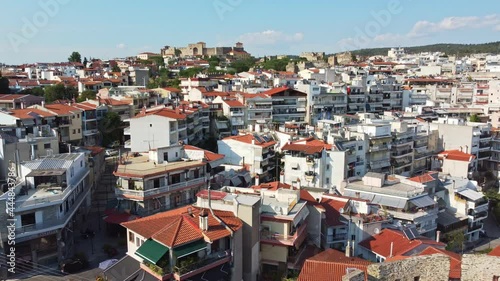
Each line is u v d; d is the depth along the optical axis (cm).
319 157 9325
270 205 5809
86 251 6531
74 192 7019
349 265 4656
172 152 8075
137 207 7038
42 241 6038
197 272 4684
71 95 15725
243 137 10644
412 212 7525
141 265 4772
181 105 12888
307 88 15638
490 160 13388
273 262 5697
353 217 6619
